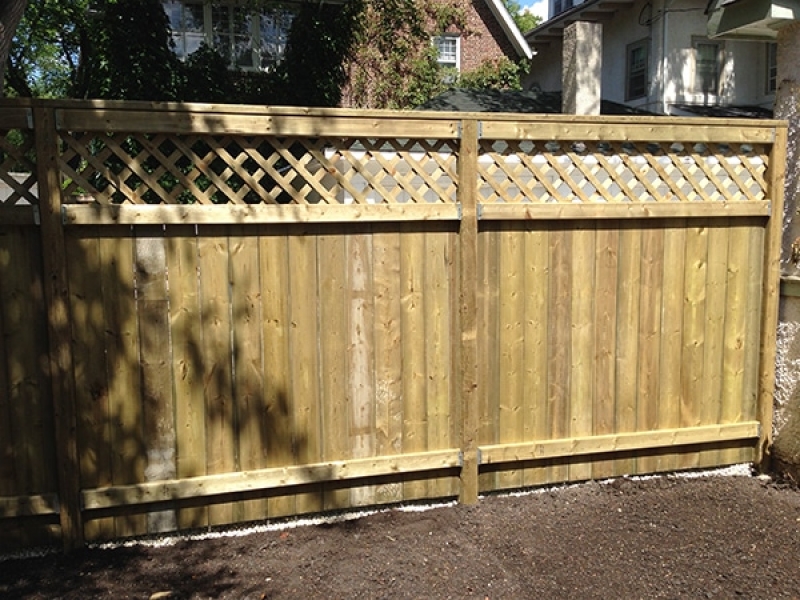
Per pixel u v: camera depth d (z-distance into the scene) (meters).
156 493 3.29
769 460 4.19
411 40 12.33
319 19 10.95
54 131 3.02
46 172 3.03
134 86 9.85
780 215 4.06
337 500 3.62
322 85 11.02
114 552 3.25
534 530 3.47
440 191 3.60
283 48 11.77
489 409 3.79
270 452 3.46
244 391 3.40
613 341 3.93
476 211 3.59
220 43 11.49
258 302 3.38
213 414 3.37
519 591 2.92
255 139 3.33
